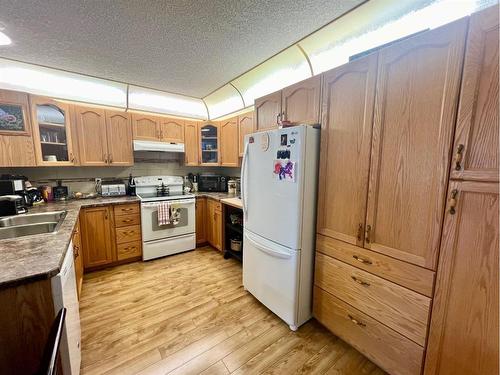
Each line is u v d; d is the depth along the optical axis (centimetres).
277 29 169
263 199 192
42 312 103
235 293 230
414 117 114
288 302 177
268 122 212
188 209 329
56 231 156
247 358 154
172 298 221
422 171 113
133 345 163
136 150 315
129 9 144
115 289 235
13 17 149
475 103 95
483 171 94
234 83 290
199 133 364
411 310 123
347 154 147
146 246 299
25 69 235
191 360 152
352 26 174
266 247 189
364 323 146
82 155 277
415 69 112
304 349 162
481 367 101
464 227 102
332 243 162
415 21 156
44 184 286
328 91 155
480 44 92
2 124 220
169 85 289
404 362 128
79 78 262
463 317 105
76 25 160
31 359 104
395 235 127
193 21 158
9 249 123
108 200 285
